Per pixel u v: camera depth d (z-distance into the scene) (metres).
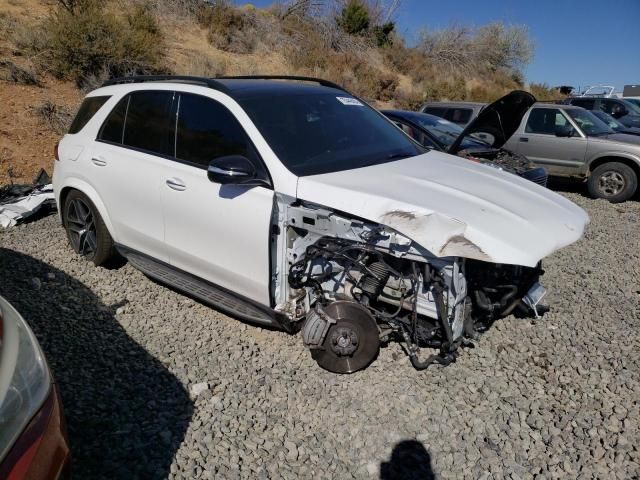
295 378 3.62
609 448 3.02
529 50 31.72
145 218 4.52
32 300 4.55
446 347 3.46
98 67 12.34
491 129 6.43
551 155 10.20
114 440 3.00
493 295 3.80
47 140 9.52
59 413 2.29
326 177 3.62
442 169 4.12
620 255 6.32
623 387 3.56
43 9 15.08
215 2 19.72
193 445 3.00
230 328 4.25
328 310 3.55
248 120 3.90
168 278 4.48
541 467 2.90
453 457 2.96
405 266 3.53
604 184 9.78
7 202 6.98
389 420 3.23
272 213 3.62
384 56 24.97
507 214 3.42
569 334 4.23
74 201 5.38
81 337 4.04
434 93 23.19
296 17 23.00
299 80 5.38
